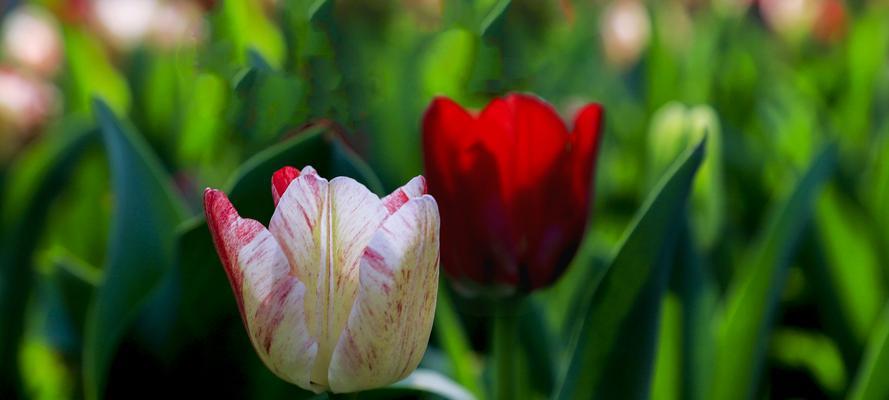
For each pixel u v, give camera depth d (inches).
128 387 39.0
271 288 31.0
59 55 71.3
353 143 50.9
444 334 40.1
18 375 46.4
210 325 38.7
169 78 63.9
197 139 57.4
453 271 35.9
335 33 41.3
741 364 41.5
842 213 46.1
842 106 74.6
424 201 30.8
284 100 40.9
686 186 35.9
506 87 61.1
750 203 59.0
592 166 35.6
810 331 52.1
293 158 37.3
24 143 59.0
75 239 57.3
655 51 71.7
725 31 77.4
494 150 35.1
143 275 40.0
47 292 46.4
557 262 35.8
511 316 36.4
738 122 73.4
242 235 31.0
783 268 41.4
